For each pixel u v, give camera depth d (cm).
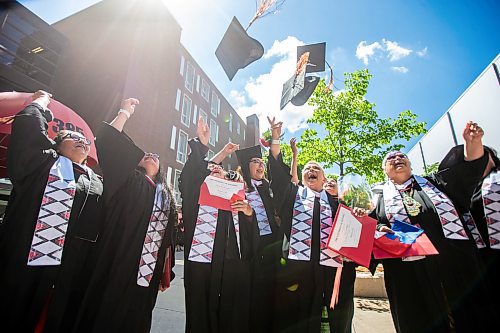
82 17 1443
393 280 208
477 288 183
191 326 204
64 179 199
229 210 219
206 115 2094
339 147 819
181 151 1714
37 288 171
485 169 207
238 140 2678
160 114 1402
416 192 223
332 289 213
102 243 202
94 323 178
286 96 354
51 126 550
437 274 190
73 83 1312
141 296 203
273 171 265
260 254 250
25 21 862
